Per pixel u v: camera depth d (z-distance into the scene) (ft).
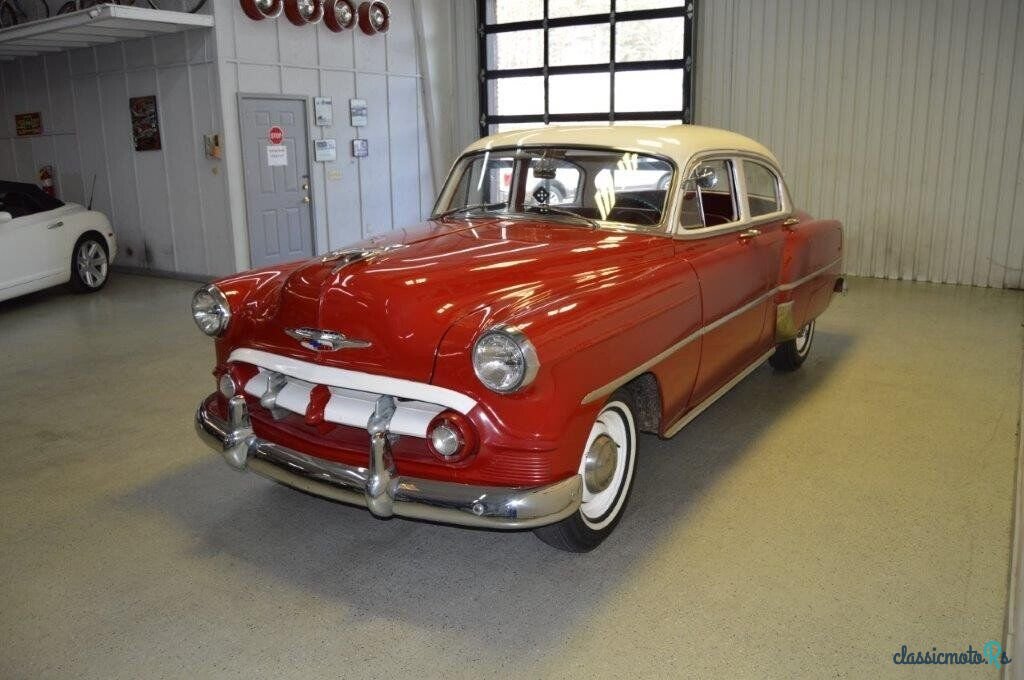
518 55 35.40
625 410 9.80
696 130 12.82
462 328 8.17
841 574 9.12
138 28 26.22
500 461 8.09
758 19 29.30
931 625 8.15
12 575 9.28
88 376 17.35
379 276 8.98
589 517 9.39
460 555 9.69
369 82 32.81
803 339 16.98
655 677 7.41
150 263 30.99
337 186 32.01
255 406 9.97
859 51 27.50
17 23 32.24
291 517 10.73
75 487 11.69
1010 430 13.53
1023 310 22.97
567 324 8.24
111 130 30.71
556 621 8.30
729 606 8.52
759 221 13.71
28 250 24.45
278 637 8.08
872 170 28.07
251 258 28.94
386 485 8.20
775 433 13.52
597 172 11.89
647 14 31.76
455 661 7.68
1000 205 26.18
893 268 28.35
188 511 10.91
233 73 27.50
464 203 12.96
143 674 7.53
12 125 33.99
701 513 10.64
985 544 9.78
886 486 11.43
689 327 10.71
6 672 7.57
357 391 8.93
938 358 17.98
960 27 25.72
